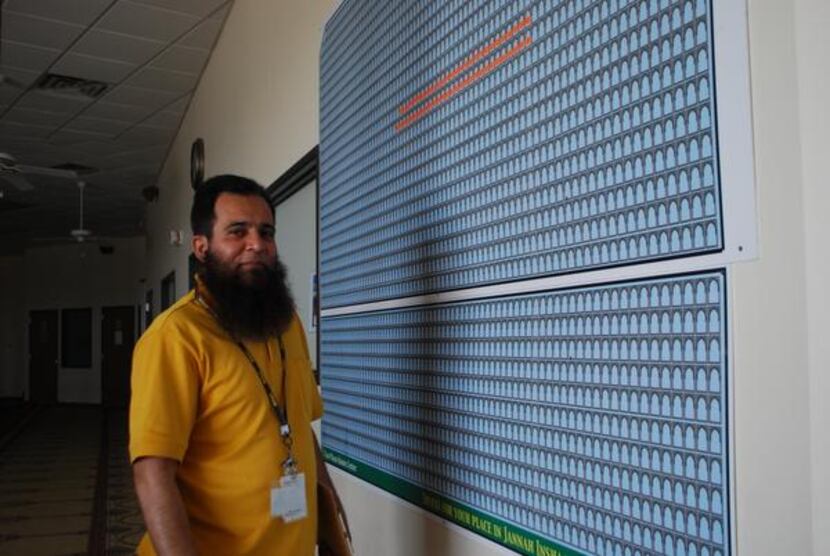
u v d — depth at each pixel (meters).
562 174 1.02
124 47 4.78
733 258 0.73
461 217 1.32
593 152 0.95
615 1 0.91
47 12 4.23
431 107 1.44
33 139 6.92
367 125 1.81
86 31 4.50
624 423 0.90
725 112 0.74
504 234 1.18
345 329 1.98
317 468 1.48
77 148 7.27
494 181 1.21
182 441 1.13
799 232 0.66
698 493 0.78
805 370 0.65
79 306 13.27
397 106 1.62
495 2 1.21
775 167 0.69
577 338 0.99
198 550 1.11
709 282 0.76
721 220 0.75
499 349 1.20
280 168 2.81
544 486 1.07
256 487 1.19
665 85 0.83
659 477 0.83
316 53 2.33
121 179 8.65
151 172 8.37
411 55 1.54
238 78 3.84
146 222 10.29
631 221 0.88
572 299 1.00
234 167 3.91
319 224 2.23
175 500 1.09
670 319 0.82
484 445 1.24
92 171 8.20
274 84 2.96
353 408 1.91
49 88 5.53
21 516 4.60
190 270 5.77
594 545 0.95
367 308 1.80
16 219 10.96
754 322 0.71
